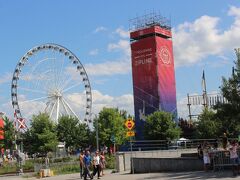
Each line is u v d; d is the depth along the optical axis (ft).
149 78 305.53
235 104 115.03
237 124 125.08
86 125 264.93
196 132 252.42
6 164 215.10
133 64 313.73
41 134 225.76
